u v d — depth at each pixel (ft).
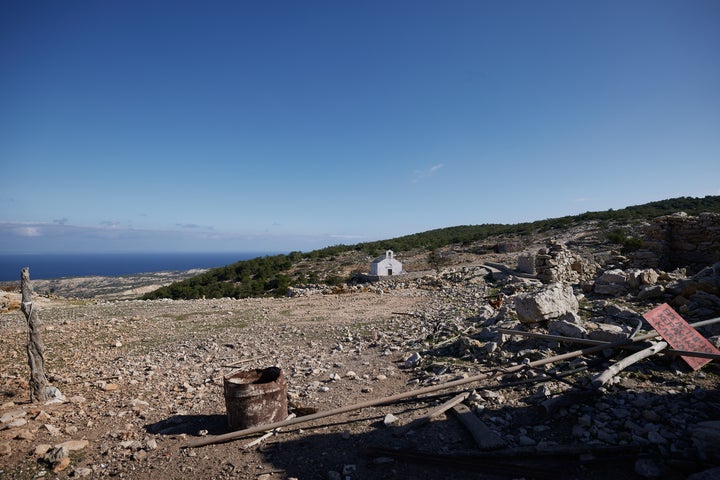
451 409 17.47
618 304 30.17
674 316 19.77
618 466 12.19
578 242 109.70
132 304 59.16
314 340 35.29
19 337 36.73
